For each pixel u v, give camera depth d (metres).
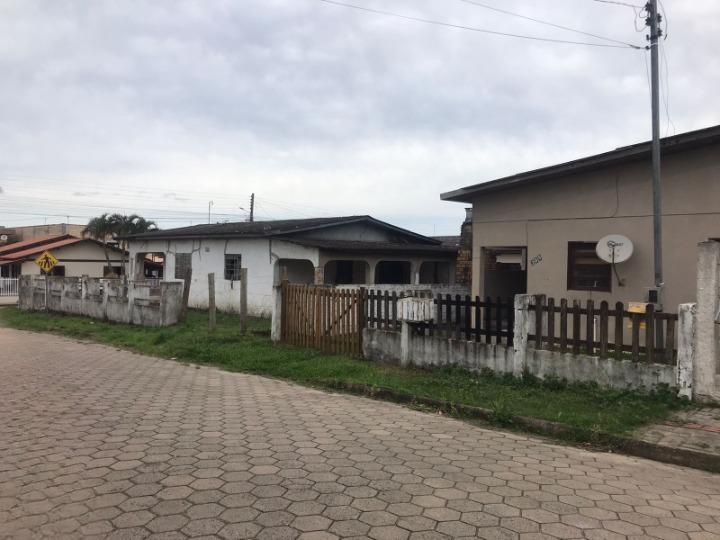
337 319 10.48
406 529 3.54
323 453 5.08
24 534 3.40
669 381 6.55
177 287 15.73
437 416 6.64
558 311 7.48
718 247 6.27
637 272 10.34
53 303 21.25
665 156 9.93
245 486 4.22
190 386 8.29
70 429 5.78
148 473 4.48
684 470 4.90
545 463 4.96
